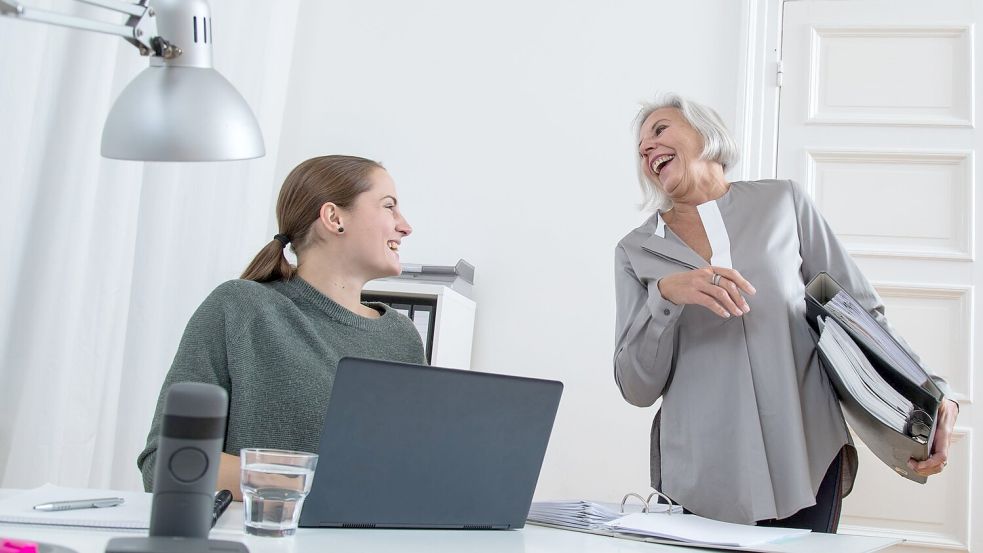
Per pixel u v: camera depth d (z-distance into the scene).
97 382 1.96
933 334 2.39
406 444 1.03
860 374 1.45
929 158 2.47
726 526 1.24
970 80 2.48
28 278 1.82
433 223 2.72
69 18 0.89
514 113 2.75
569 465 2.51
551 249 2.65
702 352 1.64
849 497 2.34
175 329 2.34
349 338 1.44
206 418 0.73
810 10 2.61
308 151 2.82
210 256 2.48
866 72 2.56
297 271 1.52
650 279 1.71
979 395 2.33
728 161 1.82
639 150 1.87
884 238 2.47
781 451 1.55
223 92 1.01
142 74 1.02
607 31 2.73
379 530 1.02
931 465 1.52
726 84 2.63
